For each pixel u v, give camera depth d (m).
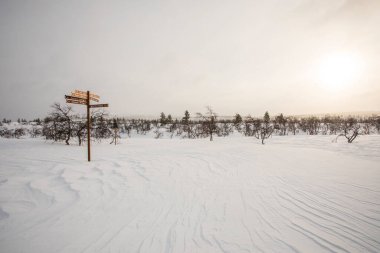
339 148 13.64
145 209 4.25
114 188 5.54
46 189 5.36
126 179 6.42
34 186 5.58
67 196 4.91
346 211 3.98
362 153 11.12
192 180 6.36
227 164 8.85
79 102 8.74
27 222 3.67
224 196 4.96
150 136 53.66
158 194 5.11
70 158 10.45
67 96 7.99
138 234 3.30
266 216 3.87
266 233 3.27
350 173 6.86
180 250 2.87
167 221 3.74
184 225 3.58
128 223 3.66
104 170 7.61
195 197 4.91
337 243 2.94
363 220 3.61
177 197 4.91
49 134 22.70
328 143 16.86
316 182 5.89
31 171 7.35
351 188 5.29
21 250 2.87
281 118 55.00
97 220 3.76
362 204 4.28
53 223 3.64
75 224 3.61
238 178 6.56
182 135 51.00
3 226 3.53
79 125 20.33
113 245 2.99
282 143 19.98
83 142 21.61
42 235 3.25
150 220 3.77
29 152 12.89
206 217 3.88
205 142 23.41
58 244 3.01
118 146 18.06
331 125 45.59
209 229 3.43
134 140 27.45
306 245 2.92
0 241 3.09
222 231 3.36
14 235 3.25
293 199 4.67
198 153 12.58
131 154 12.19
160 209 4.25
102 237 3.20
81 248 2.92
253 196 4.93
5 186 5.57
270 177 6.59
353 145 14.27
